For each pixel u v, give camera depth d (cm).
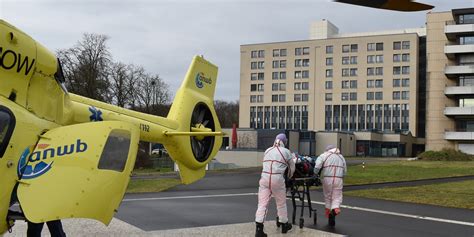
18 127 455
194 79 926
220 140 957
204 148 923
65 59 4447
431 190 1762
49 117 520
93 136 479
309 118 10031
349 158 6838
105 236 842
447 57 6412
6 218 454
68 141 474
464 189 1806
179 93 892
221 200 1438
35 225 580
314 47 10106
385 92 9494
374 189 1820
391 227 970
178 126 854
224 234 864
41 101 506
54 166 448
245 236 845
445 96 6381
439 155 5478
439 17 6488
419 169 3253
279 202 848
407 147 8762
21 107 475
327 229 939
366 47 9694
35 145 473
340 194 964
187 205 1303
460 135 6150
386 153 8556
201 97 938
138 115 758
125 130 502
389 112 9450
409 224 1010
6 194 438
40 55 495
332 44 9962
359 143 8231
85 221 974
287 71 10325
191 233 873
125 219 1038
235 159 5412
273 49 10475
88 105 648
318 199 1475
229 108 13212
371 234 893
